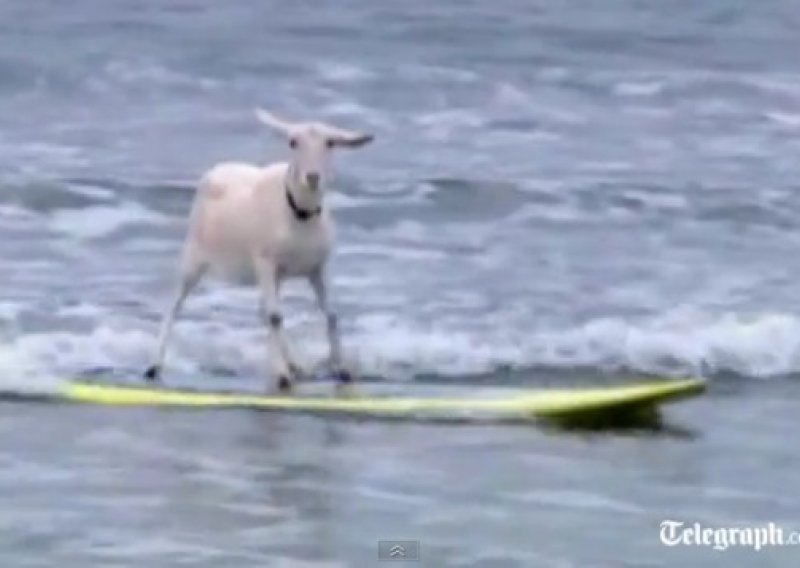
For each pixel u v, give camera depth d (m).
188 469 12.96
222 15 34.47
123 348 15.88
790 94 28.80
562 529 11.92
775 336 16.42
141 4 35.34
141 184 21.34
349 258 18.97
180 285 15.45
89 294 17.47
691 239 20.25
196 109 27.22
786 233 20.61
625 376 15.78
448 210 21.11
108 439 13.63
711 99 28.48
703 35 34.62
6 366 15.24
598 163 24.05
